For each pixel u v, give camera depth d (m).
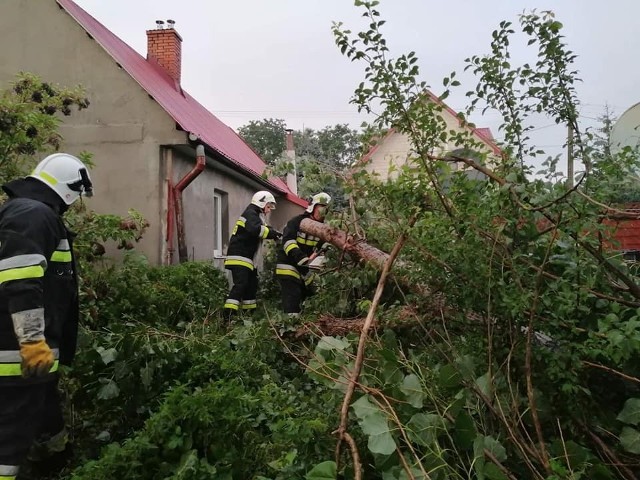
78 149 7.40
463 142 2.96
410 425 2.08
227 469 2.21
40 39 7.48
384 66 2.77
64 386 3.12
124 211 7.31
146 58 11.66
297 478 2.10
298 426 2.29
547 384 2.49
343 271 4.60
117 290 4.45
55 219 2.49
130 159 7.34
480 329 2.83
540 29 2.81
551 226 2.54
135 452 2.19
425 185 2.90
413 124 2.89
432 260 2.90
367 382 2.40
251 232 6.20
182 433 2.26
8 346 2.32
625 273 2.62
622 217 2.46
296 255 5.55
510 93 2.93
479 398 2.40
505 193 2.53
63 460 2.81
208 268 7.02
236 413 2.35
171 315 5.07
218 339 3.72
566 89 2.85
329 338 2.71
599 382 2.61
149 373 3.07
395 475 1.92
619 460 2.32
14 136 3.62
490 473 1.93
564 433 2.45
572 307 2.33
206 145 7.65
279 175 3.39
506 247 2.52
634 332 2.11
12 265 2.25
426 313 3.18
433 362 2.87
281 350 3.81
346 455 2.20
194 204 8.24
